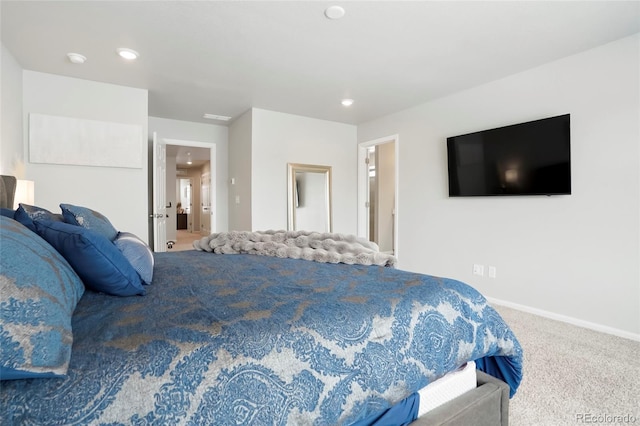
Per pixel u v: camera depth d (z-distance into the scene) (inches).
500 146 129.6
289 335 34.4
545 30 96.3
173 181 339.9
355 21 92.3
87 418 23.5
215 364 29.3
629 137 99.0
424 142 165.3
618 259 101.3
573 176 111.1
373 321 40.3
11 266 27.0
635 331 97.9
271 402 30.4
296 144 188.4
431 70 125.3
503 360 54.7
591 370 78.0
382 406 37.8
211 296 44.9
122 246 50.7
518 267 126.9
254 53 111.6
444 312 46.8
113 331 31.9
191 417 26.6
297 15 89.7
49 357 24.8
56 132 128.0
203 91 148.6
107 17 90.4
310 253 76.7
